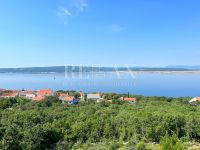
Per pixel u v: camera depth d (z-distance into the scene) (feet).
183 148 159.74
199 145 217.15
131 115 263.70
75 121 254.06
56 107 353.92
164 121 232.73
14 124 225.15
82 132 230.07
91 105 385.91
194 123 236.63
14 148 194.80
